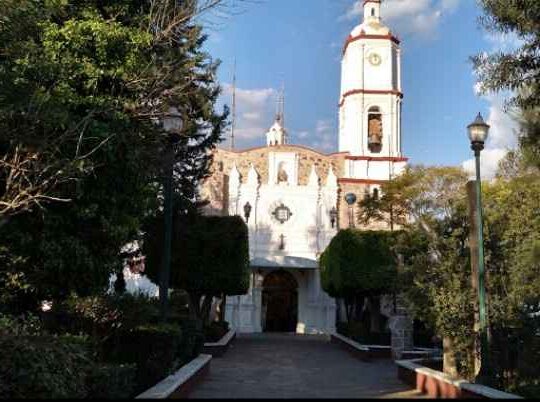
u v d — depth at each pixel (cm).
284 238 4075
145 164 1210
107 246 1141
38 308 1171
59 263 1066
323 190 4156
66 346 779
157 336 1163
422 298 1441
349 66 4478
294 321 4072
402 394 1238
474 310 1322
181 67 1323
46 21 1145
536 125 1173
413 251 1558
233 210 4066
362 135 4334
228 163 4281
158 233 2161
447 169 3366
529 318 1319
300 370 1733
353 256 2538
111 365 911
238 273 2238
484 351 1180
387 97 4372
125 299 1199
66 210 1079
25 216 1046
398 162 4288
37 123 934
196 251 2214
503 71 1062
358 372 1702
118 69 1174
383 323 2830
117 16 1341
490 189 2562
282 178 4244
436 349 2061
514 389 1170
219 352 2108
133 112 1206
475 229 1310
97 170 1089
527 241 1318
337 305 4000
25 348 707
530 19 1000
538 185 1464
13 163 918
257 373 1625
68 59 1107
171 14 1285
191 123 1580
